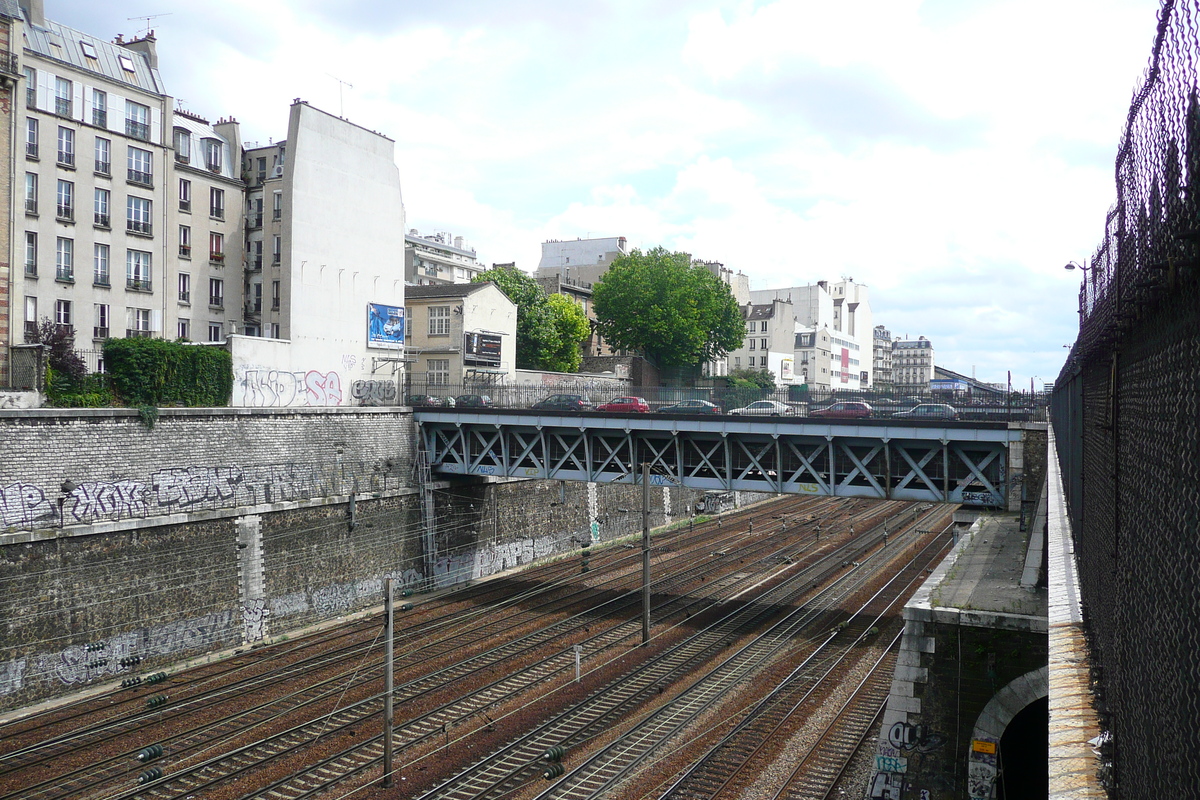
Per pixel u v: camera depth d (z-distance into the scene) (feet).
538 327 263.29
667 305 288.10
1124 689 23.77
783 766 78.18
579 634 121.08
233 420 124.47
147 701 93.04
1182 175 16.74
